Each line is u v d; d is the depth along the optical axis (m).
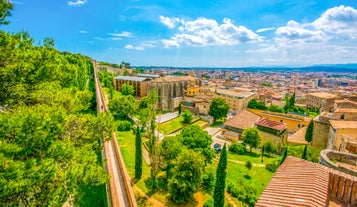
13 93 11.71
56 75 14.29
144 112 37.09
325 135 45.53
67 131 14.03
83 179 11.75
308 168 10.93
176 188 26.14
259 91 140.50
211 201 26.75
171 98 89.81
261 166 42.62
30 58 12.20
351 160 16.89
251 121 62.94
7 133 9.12
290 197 8.86
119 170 26.00
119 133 48.53
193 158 26.61
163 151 32.03
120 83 104.88
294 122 66.69
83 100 18.84
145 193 27.94
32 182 8.65
